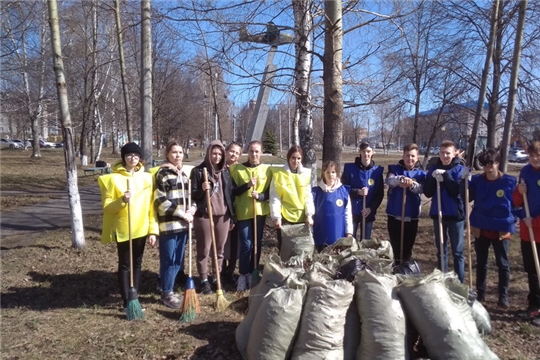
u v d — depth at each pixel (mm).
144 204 4656
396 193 5453
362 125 42969
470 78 10570
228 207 5309
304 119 7609
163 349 3818
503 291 4910
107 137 56000
